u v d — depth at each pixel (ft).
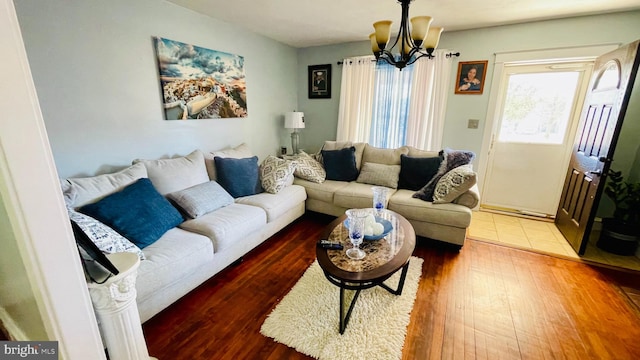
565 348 5.04
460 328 5.49
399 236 6.13
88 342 3.43
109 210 5.62
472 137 11.50
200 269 6.38
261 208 8.29
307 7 8.47
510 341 5.19
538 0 7.70
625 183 8.39
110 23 6.81
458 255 8.33
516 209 11.89
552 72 10.29
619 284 6.88
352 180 11.23
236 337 5.27
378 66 12.41
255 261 7.94
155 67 7.98
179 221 6.86
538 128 10.94
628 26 8.56
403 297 6.27
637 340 5.21
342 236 6.19
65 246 3.06
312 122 14.90
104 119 6.97
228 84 10.38
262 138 12.75
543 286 6.81
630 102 8.71
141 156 7.95
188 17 8.70
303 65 14.35
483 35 10.44
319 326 5.44
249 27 10.67
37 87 5.75
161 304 5.54
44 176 2.82
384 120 12.79
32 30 5.55
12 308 3.71
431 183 9.01
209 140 10.05
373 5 8.24
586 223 8.10
